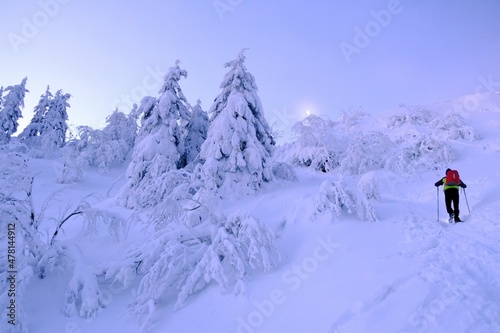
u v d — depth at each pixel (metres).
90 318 5.62
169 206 7.40
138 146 16.02
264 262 5.84
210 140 13.49
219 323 4.93
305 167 20.20
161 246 6.43
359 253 5.76
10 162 6.84
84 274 6.09
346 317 4.00
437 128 19.00
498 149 14.32
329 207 7.52
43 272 6.56
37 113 38.16
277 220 8.38
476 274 4.35
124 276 6.16
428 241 5.83
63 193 20.53
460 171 12.83
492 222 6.42
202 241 6.98
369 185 9.30
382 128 21.91
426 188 12.16
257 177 12.90
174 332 4.98
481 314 3.40
